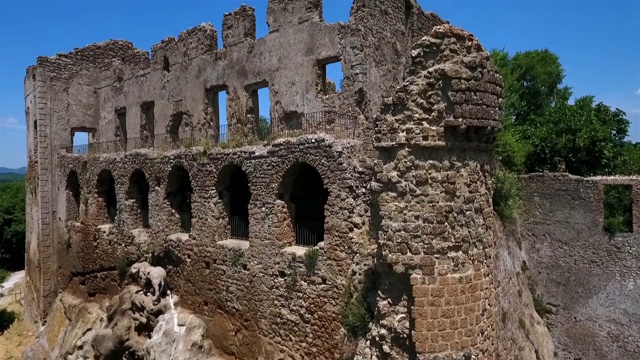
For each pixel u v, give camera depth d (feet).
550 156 93.76
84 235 99.45
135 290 81.30
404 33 80.43
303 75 76.23
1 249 179.73
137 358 75.10
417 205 42.42
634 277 70.33
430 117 42.27
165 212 79.71
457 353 42.11
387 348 43.68
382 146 43.91
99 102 117.19
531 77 137.90
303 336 58.08
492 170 47.19
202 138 85.05
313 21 75.05
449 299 42.06
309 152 57.36
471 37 42.86
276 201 61.41
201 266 72.28
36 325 111.45
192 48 94.48
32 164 116.78
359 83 69.10
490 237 46.01
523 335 63.62
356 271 52.26
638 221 70.33
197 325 71.20
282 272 60.64
